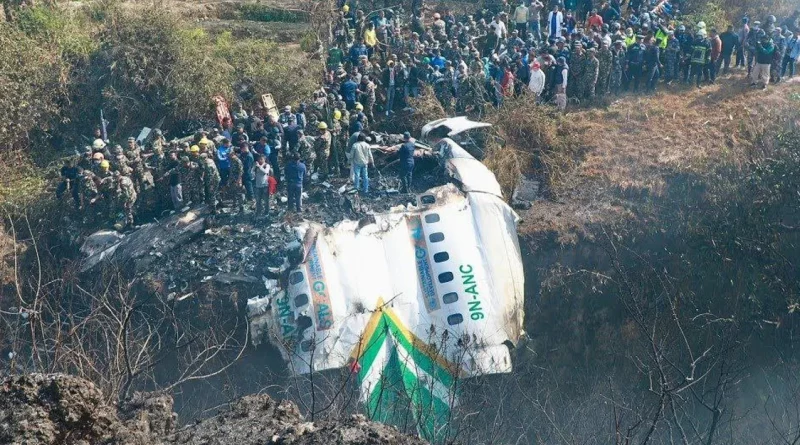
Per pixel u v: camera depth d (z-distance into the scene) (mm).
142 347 13930
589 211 25375
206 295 21141
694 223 25047
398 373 19812
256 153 23547
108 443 7445
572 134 27500
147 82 28016
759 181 25234
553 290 24078
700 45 29297
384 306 20781
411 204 23422
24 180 26562
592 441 19031
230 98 28469
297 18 34406
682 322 23516
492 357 20609
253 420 8102
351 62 29016
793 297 23406
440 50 29000
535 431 18859
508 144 26797
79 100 28344
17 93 27391
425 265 21625
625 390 22312
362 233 21750
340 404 15203
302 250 21219
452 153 24578
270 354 20578
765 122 27953
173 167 23656
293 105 28672
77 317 19656
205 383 19922
